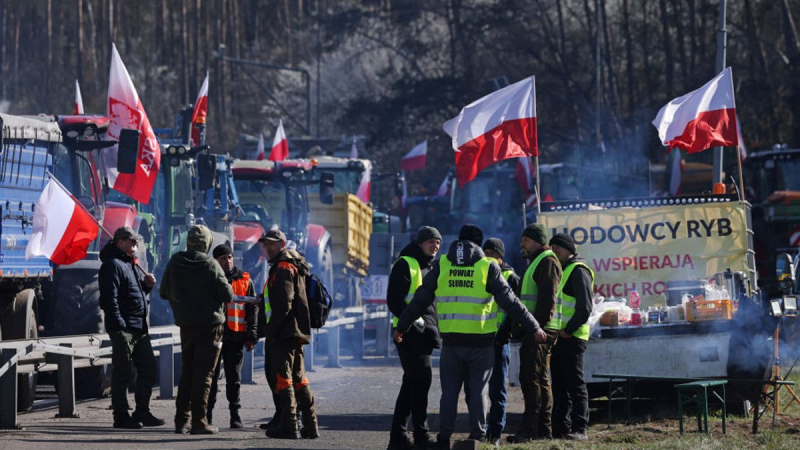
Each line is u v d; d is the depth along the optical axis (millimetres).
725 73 50438
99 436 35031
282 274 34500
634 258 47094
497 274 32031
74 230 40875
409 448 32656
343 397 50781
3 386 37000
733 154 117312
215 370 38156
